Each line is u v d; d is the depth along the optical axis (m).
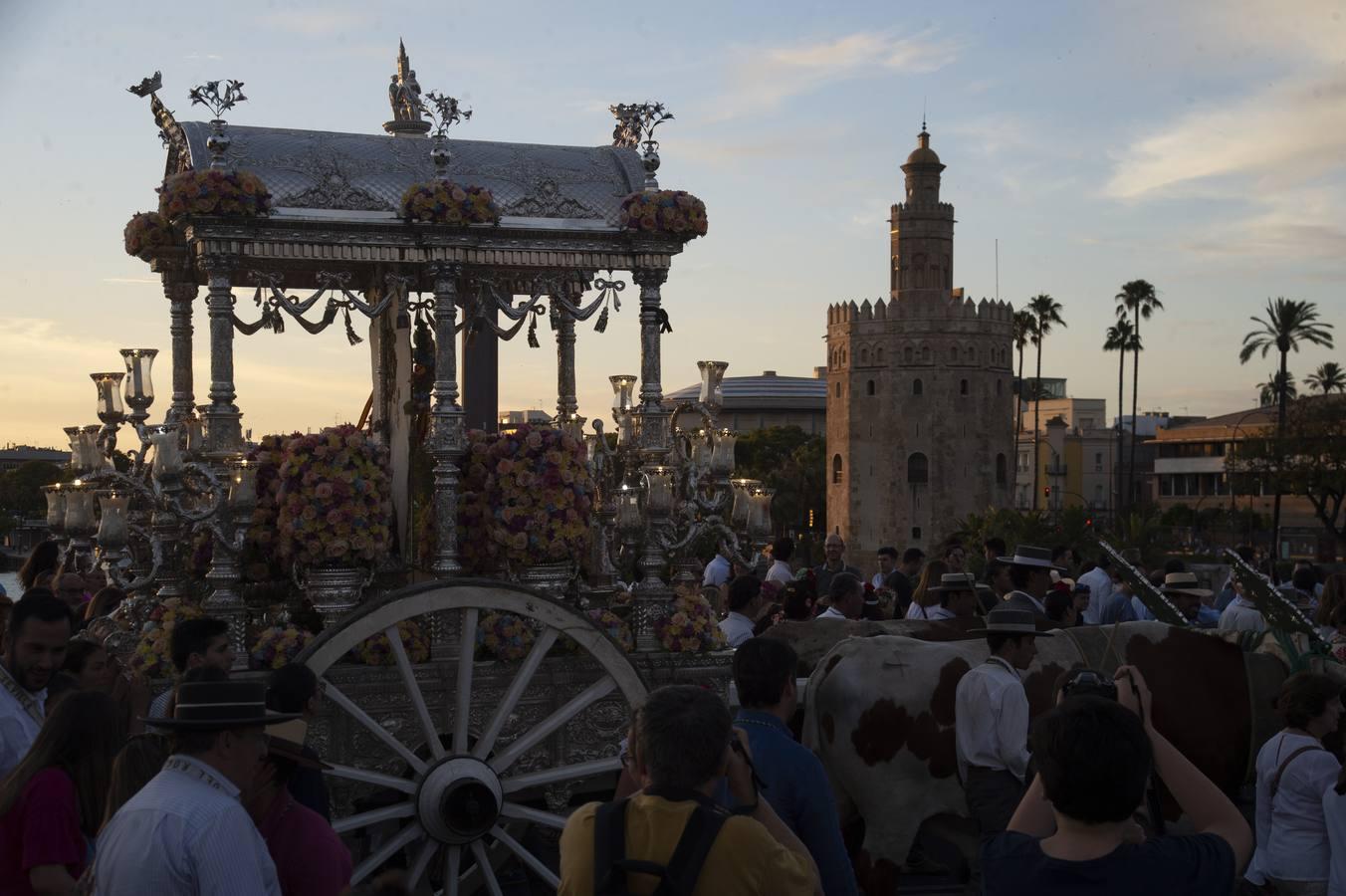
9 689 6.13
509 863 8.37
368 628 7.16
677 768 3.94
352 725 7.45
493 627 7.83
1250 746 8.30
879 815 7.94
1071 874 3.69
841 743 8.03
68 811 4.96
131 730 7.02
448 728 7.68
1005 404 122.44
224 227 7.96
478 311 8.82
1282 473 91.06
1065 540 65.25
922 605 13.09
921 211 125.31
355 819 7.04
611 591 9.35
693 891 3.76
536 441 8.45
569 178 8.89
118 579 8.32
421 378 9.31
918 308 119.56
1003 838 3.89
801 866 3.89
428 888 7.37
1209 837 3.81
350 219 8.16
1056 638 8.49
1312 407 93.19
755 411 169.12
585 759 7.82
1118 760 3.66
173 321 9.70
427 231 8.28
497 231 8.46
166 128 9.03
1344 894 6.44
